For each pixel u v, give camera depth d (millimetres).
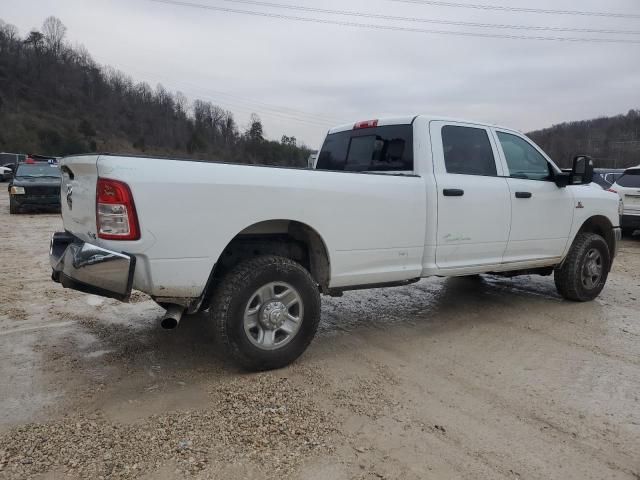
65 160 3695
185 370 3785
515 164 5320
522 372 3879
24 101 81688
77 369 3775
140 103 94625
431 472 2590
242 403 3258
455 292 6469
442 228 4566
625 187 11648
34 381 3557
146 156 3266
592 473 2613
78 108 87375
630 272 8039
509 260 5195
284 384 3559
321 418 3094
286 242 4109
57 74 91125
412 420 3105
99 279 3178
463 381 3695
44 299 5609
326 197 3836
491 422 3104
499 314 5469
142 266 3219
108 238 3178
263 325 3693
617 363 4082
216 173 3391
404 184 4297
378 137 5062
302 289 3779
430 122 4715
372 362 4031
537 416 3189
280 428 2963
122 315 5117
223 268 3877
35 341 4344
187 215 3281
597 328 5000
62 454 2660
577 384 3672
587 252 5891
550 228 5496
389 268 4297
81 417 3055
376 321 5176
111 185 3119
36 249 8812
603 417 3189
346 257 4020
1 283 6262
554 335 4773
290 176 3695
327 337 4637
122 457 2646
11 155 40750
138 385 3518
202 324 4863
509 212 5062
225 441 2816
